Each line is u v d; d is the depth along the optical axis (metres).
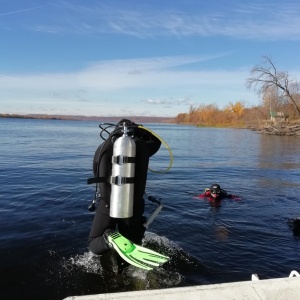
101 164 3.30
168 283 3.68
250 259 4.43
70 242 4.72
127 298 2.15
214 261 4.31
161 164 15.60
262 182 11.04
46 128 63.81
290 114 48.84
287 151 24.09
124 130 3.27
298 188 9.97
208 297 2.20
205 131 67.31
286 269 4.19
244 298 2.20
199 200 7.84
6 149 20.50
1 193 8.01
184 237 5.16
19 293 3.43
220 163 16.55
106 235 3.32
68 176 10.85
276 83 38.03
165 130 70.25
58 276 3.76
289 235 5.45
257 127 68.12
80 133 45.62
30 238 4.85
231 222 6.07
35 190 8.41
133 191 3.24
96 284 3.61
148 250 3.19
